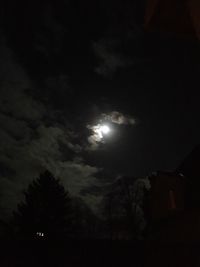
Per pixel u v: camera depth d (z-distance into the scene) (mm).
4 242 15797
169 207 16422
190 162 16641
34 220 33844
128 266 17203
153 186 18734
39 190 35375
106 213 42312
